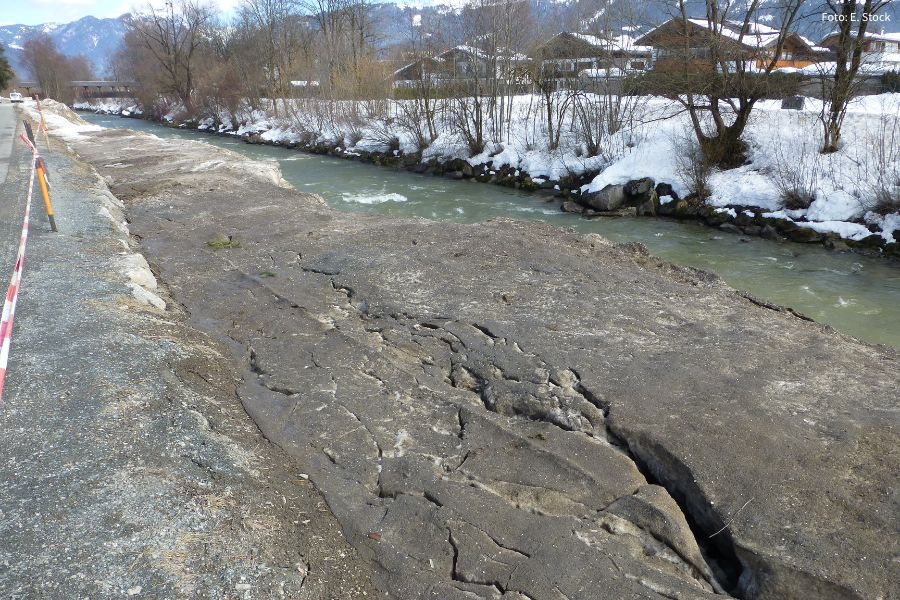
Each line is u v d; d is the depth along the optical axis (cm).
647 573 383
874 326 1067
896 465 446
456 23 2964
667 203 1930
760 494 427
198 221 1239
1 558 352
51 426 480
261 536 399
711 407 524
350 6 5016
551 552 399
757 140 1978
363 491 470
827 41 2009
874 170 1653
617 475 468
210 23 6256
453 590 378
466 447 507
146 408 520
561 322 705
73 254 906
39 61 10119
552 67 2561
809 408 521
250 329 747
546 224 1177
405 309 756
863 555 378
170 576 350
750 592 381
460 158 2703
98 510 395
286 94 4444
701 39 1966
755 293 1241
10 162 1762
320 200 1448
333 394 591
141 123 6278
